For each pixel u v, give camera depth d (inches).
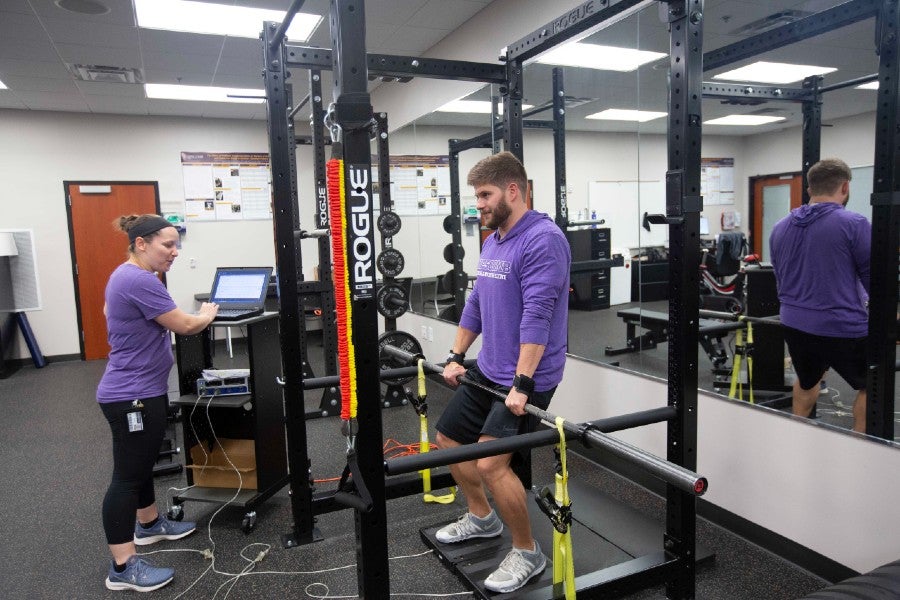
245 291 113.7
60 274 260.7
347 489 69.6
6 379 229.6
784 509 86.0
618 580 73.1
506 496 76.7
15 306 251.1
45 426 167.6
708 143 106.3
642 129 119.6
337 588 85.4
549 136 140.6
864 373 81.7
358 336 53.4
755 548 90.0
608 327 128.0
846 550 78.2
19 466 136.7
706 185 107.3
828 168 85.5
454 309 197.0
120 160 267.6
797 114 91.3
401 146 230.5
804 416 84.0
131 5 145.5
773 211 95.6
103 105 245.6
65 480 128.3
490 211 75.9
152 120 271.6
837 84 84.6
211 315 97.8
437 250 207.6
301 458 96.4
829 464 79.5
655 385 108.7
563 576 69.6
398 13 167.2
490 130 167.5
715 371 105.2
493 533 93.0
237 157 287.0
